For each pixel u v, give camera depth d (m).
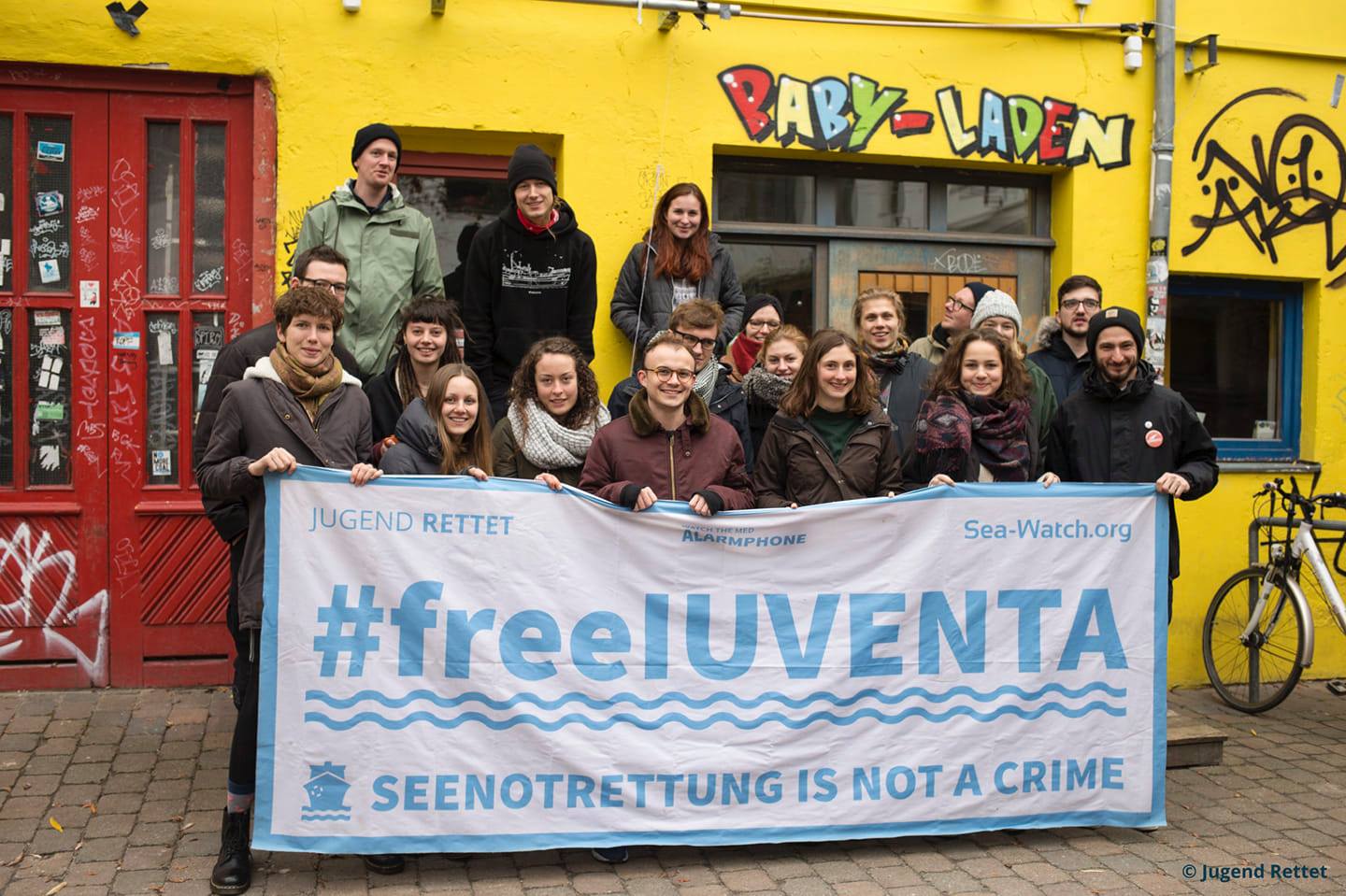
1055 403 5.31
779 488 4.60
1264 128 6.84
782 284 6.48
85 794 4.55
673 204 5.61
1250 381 7.19
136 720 5.33
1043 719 4.43
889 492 4.53
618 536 4.18
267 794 3.91
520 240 5.30
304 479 3.98
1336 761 5.54
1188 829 4.65
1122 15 6.61
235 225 5.79
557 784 4.07
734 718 4.21
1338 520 6.50
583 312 5.48
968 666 4.39
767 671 4.24
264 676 3.93
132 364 5.75
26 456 5.70
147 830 4.27
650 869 4.14
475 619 4.06
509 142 6.03
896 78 6.29
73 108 5.66
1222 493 6.85
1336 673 7.06
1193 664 6.86
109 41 5.51
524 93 5.85
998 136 6.45
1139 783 4.50
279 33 5.61
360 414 4.23
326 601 3.98
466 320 5.38
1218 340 7.14
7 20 5.41
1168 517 4.57
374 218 5.29
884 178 6.59
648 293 5.71
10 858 4.03
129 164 5.71
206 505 4.29
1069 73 6.53
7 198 5.66
